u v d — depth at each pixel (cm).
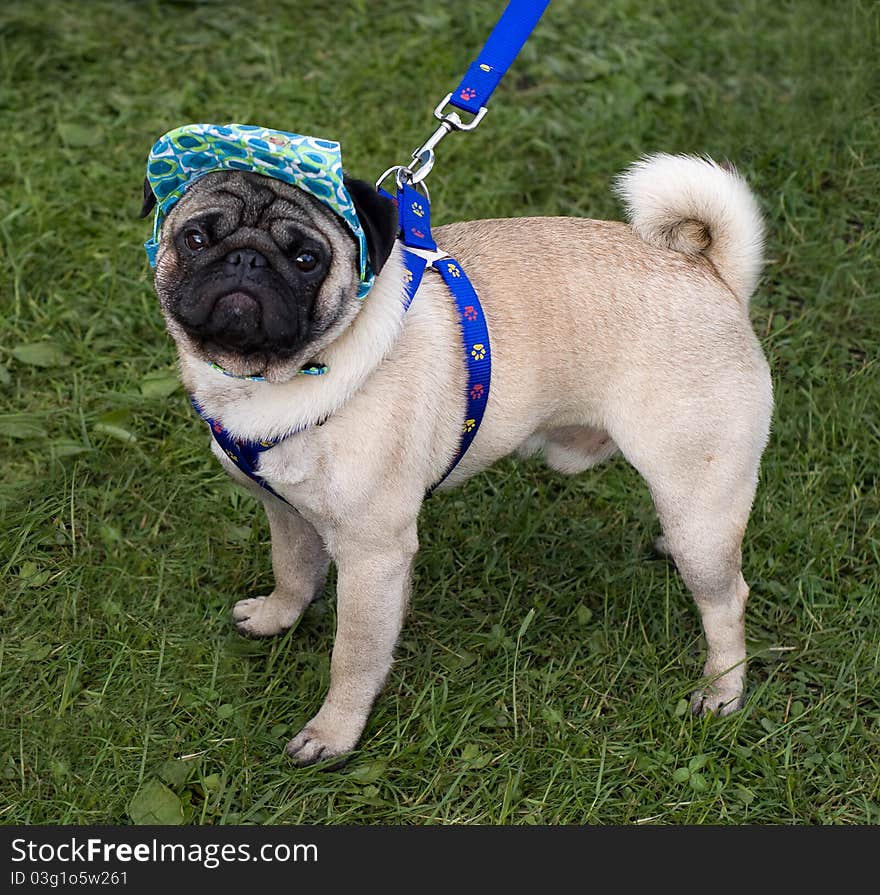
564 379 271
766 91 516
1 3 534
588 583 337
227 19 545
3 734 278
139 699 289
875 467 365
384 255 229
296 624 312
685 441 272
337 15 552
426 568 333
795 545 343
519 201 457
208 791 268
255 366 236
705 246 282
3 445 356
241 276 224
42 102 486
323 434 245
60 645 300
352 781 275
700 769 281
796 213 454
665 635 318
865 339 409
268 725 289
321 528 261
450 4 558
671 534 283
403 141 473
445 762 280
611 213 450
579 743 285
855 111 493
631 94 501
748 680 310
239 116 481
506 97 506
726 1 570
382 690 294
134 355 390
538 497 359
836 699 301
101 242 420
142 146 466
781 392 386
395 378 248
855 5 546
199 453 357
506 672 301
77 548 330
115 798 266
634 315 269
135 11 544
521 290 267
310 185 222
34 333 388
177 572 326
